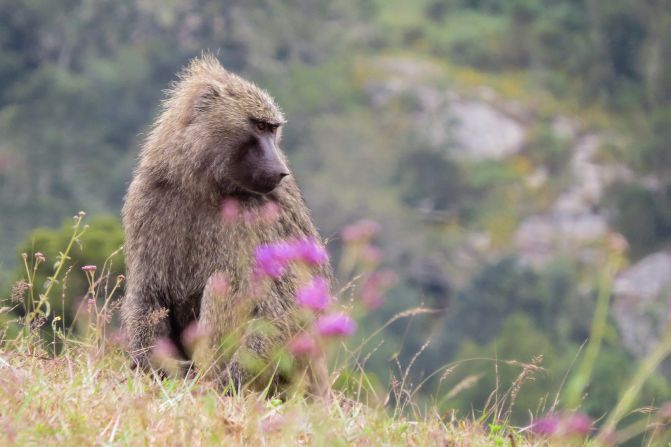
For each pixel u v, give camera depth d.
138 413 4.62
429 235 62.81
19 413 4.48
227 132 6.39
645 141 71.88
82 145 63.50
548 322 47.97
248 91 6.57
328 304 5.95
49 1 70.31
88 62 69.00
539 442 5.62
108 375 5.38
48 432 4.37
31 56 70.38
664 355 4.58
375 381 6.53
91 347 5.64
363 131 71.38
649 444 5.34
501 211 68.12
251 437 4.70
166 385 5.54
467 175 71.38
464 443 5.25
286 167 6.40
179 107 6.55
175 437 4.50
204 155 6.34
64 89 65.25
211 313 6.05
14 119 63.50
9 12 69.12
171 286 6.32
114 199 62.22
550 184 72.19
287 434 4.63
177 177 6.34
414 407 5.72
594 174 73.19
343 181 67.19
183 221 6.30
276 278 6.18
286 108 72.19
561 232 66.62
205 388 5.40
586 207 69.19
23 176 59.84
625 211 66.19
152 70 69.69
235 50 74.38
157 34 71.94
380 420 5.27
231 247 6.21
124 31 71.75
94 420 4.64
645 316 42.59
